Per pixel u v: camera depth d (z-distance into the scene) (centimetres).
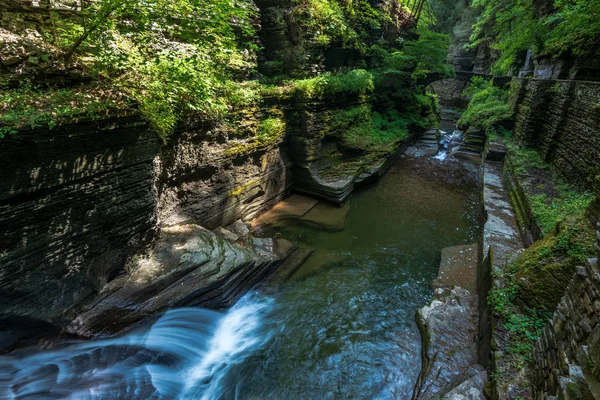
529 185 1182
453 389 511
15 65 533
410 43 2384
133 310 655
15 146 457
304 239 1128
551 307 580
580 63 1567
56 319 571
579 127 1190
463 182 1716
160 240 802
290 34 1467
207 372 654
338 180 1416
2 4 572
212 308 771
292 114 1309
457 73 3866
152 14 639
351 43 1802
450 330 711
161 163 793
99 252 630
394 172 1823
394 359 686
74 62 601
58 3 646
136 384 594
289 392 616
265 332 756
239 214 1123
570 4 1631
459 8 4306
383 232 1198
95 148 567
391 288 905
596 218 593
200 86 762
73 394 550
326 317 802
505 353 533
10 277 500
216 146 965
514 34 2270
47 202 522
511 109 2047
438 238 1168
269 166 1244
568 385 301
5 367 527
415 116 2320
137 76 690
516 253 775
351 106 1711
